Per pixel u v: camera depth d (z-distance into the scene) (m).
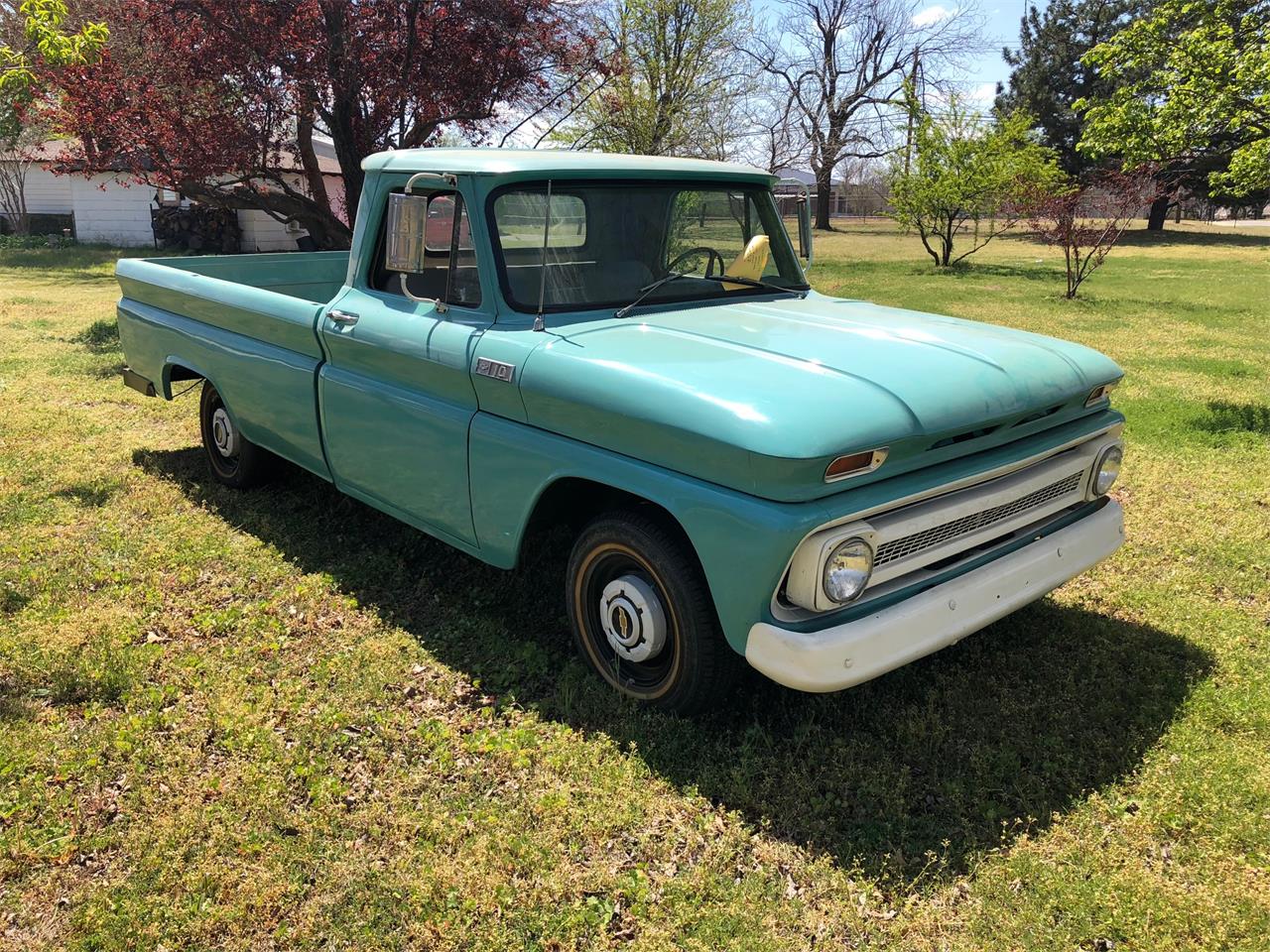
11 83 7.27
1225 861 2.79
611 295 3.93
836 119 38.50
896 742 3.35
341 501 5.54
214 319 5.39
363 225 4.37
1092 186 17.73
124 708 3.51
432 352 3.82
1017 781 3.10
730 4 20.11
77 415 7.43
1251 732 3.41
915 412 2.95
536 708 3.51
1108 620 4.25
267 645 3.95
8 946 2.48
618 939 2.54
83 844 2.83
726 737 3.36
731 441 2.79
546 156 4.02
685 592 3.18
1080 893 2.66
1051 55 41.12
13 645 3.90
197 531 5.14
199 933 2.53
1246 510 5.62
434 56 9.48
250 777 3.10
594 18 14.77
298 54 8.83
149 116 8.98
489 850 2.81
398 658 3.85
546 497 3.56
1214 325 13.41
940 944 2.52
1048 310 15.16
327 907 2.61
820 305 4.30
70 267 19.38
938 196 24.22
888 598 3.04
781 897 2.68
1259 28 8.19
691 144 20.50
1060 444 3.54
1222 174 8.23
